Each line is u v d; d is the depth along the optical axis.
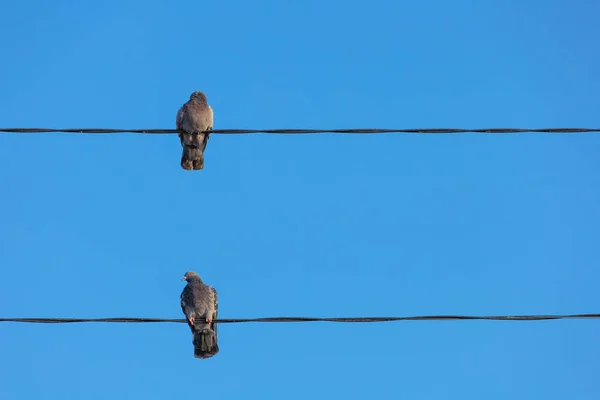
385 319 13.32
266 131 14.43
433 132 14.22
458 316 13.29
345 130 14.29
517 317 13.18
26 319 13.30
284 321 13.53
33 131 14.27
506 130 14.13
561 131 14.09
